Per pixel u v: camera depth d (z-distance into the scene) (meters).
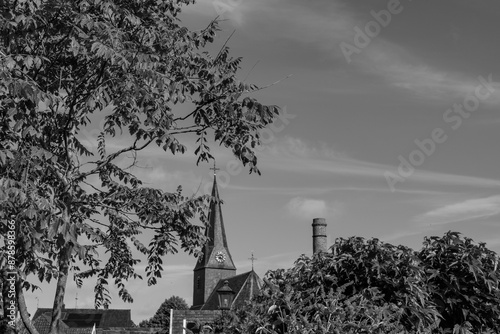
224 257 90.12
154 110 9.33
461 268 7.40
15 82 7.40
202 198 10.81
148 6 10.47
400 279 6.81
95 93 9.46
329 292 6.46
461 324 7.14
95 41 8.76
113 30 8.95
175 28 10.53
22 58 8.35
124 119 9.84
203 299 88.38
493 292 7.29
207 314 25.11
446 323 7.45
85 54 9.24
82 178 10.41
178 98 9.25
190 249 11.44
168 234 11.40
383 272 6.95
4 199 7.09
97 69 9.79
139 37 10.03
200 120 10.15
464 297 7.25
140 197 10.69
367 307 6.20
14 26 8.55
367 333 5.90
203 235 11.23
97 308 12.15
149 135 10.01
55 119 9.90
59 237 7.88
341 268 7.08
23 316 9.47
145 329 29.53
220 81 9.92
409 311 6.75
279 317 6.08
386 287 6.93
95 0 9.57
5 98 8.22
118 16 9.88
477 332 7.29
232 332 6.62
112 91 9.79
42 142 9.66
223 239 91.31
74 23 9.09
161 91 9.66
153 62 9.27
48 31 9.33
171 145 9.36
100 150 12.14
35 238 7.51
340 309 6.04
